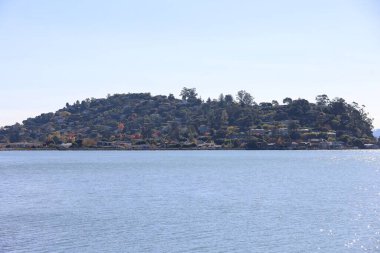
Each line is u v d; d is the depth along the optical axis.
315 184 110.75
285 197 86.25
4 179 128.88
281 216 66.31
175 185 108.25
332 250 49.75
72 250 49.75
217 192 94.06
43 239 53.81
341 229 58.12
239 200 82.00
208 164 194.38
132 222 62.50
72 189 101.69
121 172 151.88
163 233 56.53
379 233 56.06
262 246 51.19
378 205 76.06
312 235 55.41
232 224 61.19
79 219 64.75
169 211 70.56
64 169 169.38
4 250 49.53
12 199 85.44
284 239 53.78
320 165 188.00
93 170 162.50
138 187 104.25
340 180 121.94
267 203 78.38
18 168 177.00
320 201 80.75
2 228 59.16
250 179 124.12
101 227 59.62
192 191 95.88
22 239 53.75
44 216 67.19
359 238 54.00
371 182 116.12
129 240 53.44
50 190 100.25
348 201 80.81
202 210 71.31
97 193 93.50
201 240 53.44
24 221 63.47
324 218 64.81
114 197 86.94
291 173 145.62
